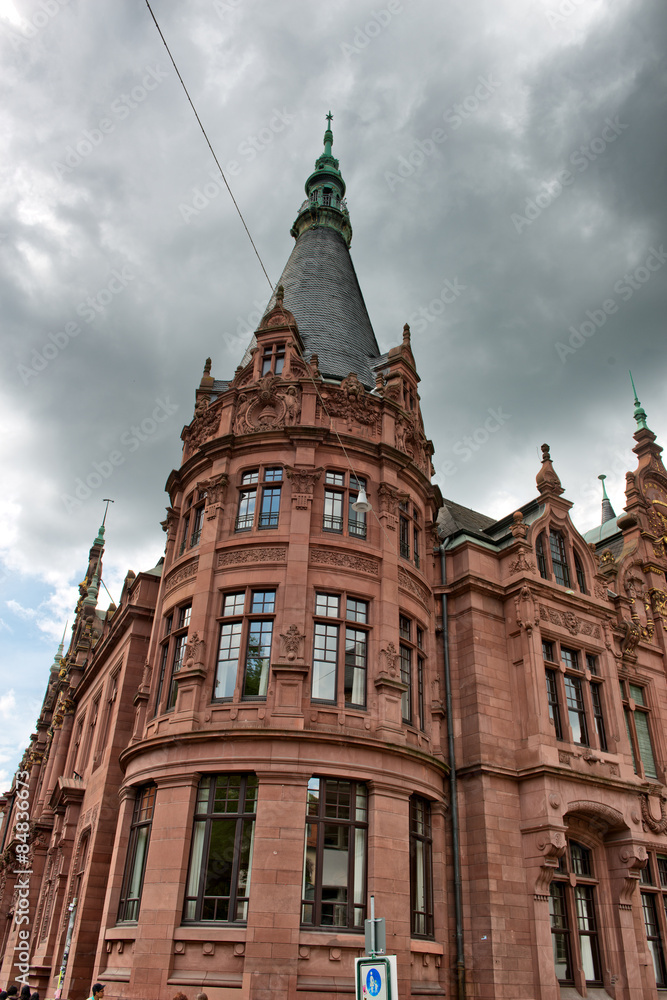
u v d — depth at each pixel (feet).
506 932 71.00
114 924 68.64
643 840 83.71
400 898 63.98
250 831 63.10
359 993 36.83
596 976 77.71
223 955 58.39
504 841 75.31
